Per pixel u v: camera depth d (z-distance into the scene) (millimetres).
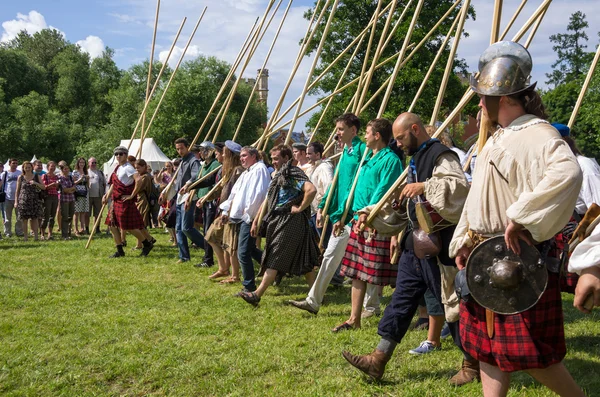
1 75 48500
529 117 2105
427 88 18891
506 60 2127
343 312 4977
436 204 2811
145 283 6363
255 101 42344
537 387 3033
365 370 3123
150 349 3914
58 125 44219
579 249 1768
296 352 3773
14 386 3303
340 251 4602
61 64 53250
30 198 10516
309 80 5203
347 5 20109
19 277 6680
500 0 2639
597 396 2922
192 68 39562
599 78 28094
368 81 4574
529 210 1899
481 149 2416
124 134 42188
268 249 5023
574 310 4781
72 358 3748
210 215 7469
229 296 5648
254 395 3086
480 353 2189
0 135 41562
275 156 5113
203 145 7277
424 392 3027
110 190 9133
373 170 4043
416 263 3076
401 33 18359
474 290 2102
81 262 7902
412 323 4562
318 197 6531
